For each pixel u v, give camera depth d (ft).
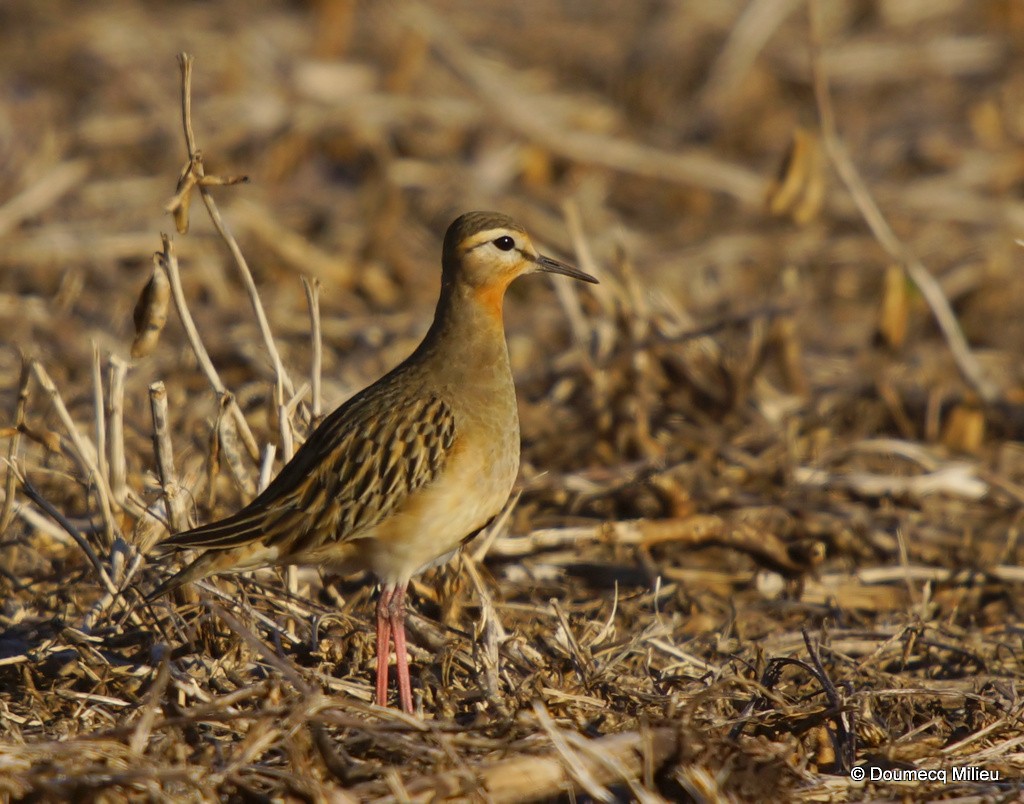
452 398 33.37
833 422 52.75
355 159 71.82
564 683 32.01
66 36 81.56
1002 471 49.34
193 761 27.63
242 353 53.26
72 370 52.80
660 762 27.50
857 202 55.57
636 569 42.22
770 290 64.23
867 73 83.92
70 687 32.30
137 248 61.67
